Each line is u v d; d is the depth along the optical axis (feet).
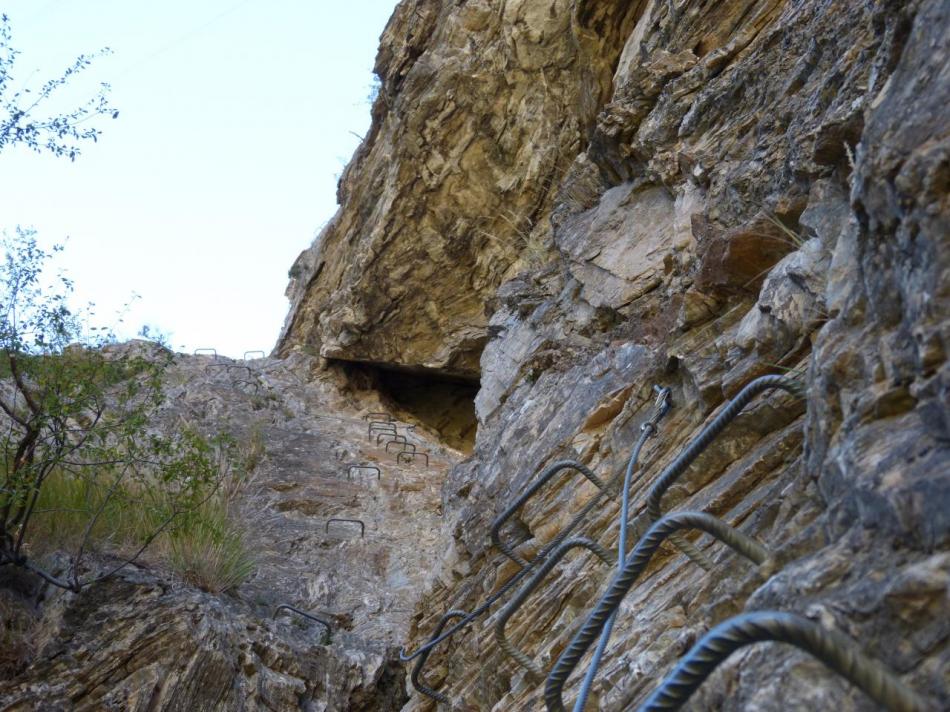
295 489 49.42
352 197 77.20
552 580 16.60
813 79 16.98
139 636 24.16
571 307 26.68
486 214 60.80
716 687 6.42
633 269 23.59
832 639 4.04
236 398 63.72
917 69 7.56
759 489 10.73
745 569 9.34
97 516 26.58
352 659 30.40
